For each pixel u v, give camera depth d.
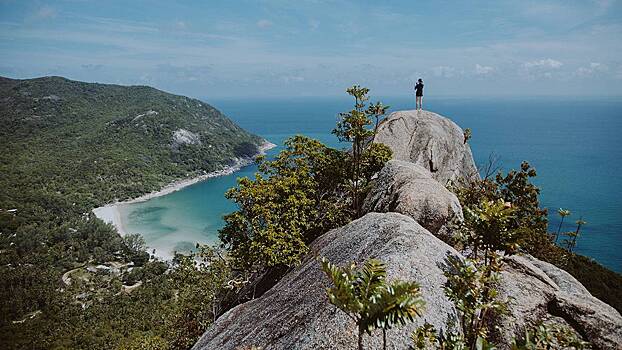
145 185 166.25
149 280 91.88
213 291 24.05
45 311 85.75
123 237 114.31
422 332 7.50
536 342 7.37
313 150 27.05
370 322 6.43
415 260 9.68
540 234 25.27
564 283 13.87
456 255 10.43
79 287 96.56
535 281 10.55
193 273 25.69
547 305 9.87
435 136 33.03
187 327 23.81
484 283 8.08
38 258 109.12
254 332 11.06
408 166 21.08
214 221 124.38
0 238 118.19
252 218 20.98
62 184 164.88
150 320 73.75
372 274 6.75
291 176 23.59
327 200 25.84
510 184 28.86
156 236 114.44
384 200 19.72
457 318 8.62
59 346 70.88
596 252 75.25
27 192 151.88
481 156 158.00
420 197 16.31
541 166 155.75
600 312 9.49
